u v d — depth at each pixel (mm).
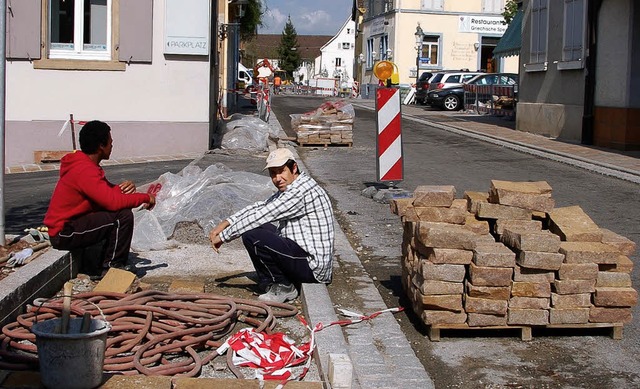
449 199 5980
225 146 16484
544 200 5988
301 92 66062
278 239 6188
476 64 48906
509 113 27938
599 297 5660
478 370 5207
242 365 4945
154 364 4887
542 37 21391
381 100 11328
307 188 6309
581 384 5004
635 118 17172
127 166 14203
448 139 21062
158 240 8062
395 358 5223
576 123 19406
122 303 5504
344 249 8352
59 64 14906
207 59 15492
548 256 5543
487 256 5520
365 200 11539
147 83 15320
